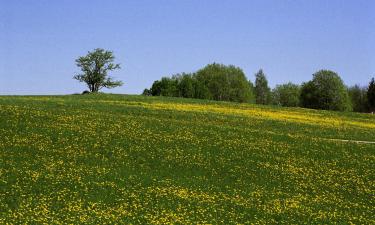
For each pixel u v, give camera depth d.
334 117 74.31
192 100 82.00
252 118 63.88
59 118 49.97
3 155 37.53
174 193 33.19
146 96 84.75
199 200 32.31
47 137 42.91
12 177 33.19
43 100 65.75
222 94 162.38
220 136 49.25
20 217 26.75
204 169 39.19
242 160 42.19
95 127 47.78
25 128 44.78
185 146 44.47
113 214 28.45
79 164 37.50
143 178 35.69
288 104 184.88
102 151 40.94
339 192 36.84
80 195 31.27
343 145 50.59
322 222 30.11
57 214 27.66
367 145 51.88
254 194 34.69
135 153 41.25
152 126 50.78
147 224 27.27
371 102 146.50
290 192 36.03
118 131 47.16
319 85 141.50
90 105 62.19
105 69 127.06
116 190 32.78
